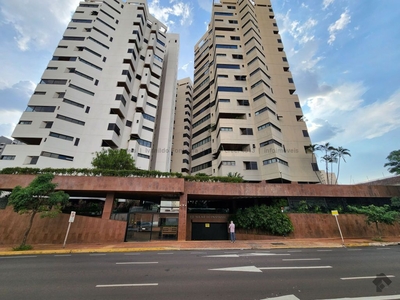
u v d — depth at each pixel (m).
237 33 40.56
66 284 5.29
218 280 5.58
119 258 8.81
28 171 15.62
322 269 6.74
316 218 16.98
